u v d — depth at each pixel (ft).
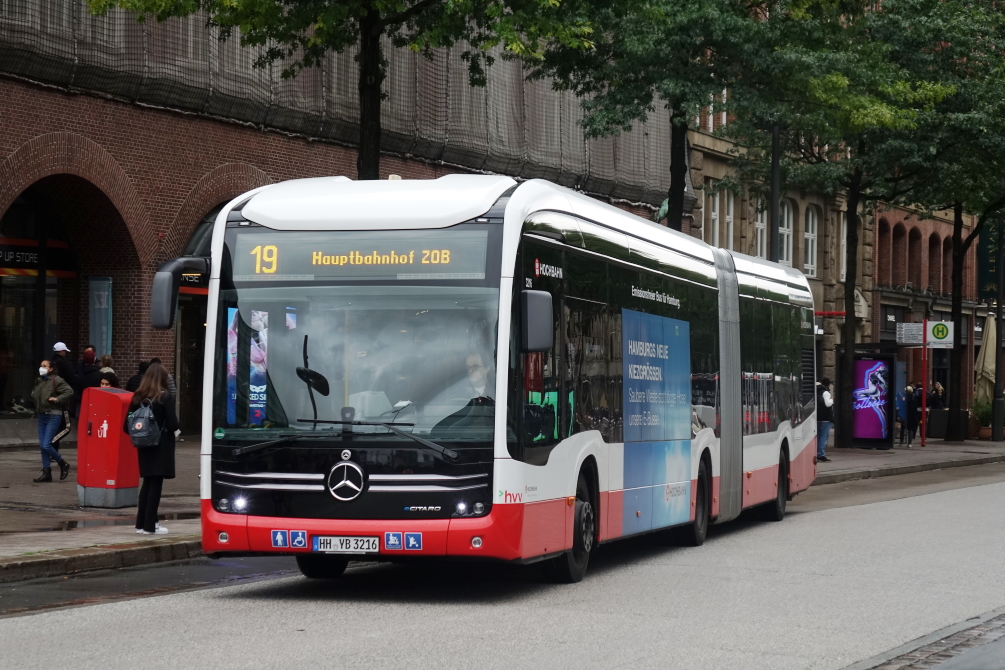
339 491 35.40
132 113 84.64
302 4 63.62
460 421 35.45
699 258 54.39
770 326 64.54
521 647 29.25
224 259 37.06
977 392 169.89
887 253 192.13
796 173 118.83
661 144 140.26
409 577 42.42
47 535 46.21
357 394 35.78
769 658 28.60
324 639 29.86
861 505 74.02
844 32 94.89
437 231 36.29
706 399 54.29
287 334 36.37
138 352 86.28
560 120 125.29
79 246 87.04
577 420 40.32
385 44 103.71
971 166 123.34
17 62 76.79
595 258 42.27
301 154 97.50
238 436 36.17
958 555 48.78
